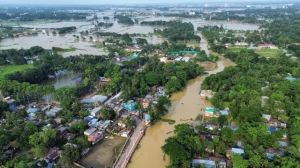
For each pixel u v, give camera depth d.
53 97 130.00
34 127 93.25
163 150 80.44
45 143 85.31
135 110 116.56
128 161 82.50
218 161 78.06
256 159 73.56
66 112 109.88
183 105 125.00
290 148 79.06
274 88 128.25
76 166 79.75
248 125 91.12
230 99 120.75
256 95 119.00
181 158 75.19
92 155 86.00
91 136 93.75
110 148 90.12
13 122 99.62
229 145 86.25
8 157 82.56
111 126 101.62
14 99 126.19
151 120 105.31
